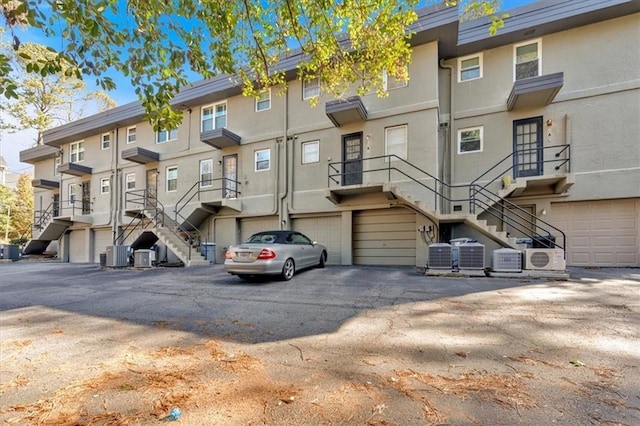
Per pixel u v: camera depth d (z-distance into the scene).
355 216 12.41
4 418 2.26
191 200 15.58
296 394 2.50
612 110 9.88
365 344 3.54
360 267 10.73
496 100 11.26
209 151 15.46
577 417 2.12
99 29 3.39
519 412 2.19
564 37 10.53
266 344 3.63
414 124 11.20
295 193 13.31
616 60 9.94
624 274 8.02
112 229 18.09
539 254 7.62
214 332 4.13
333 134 12.66
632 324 4.02
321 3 5.08
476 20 11.06
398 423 2.09
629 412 2.17
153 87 4.04
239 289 7.05
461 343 3.50
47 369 3.07
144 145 17.39
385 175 11.57
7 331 4.29
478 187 11.00
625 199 9.76
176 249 13.01
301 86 13.55
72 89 21.23
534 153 10.66
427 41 11.07
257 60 6.04
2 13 3.32
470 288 6.42
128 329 4.32
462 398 2.38
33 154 22.03
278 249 7.91
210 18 4.32
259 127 14.35
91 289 7.57
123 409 2.35
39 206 22.34
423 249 11.05
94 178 19.06
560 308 4.80
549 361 2.99
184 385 2.70
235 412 2.27
